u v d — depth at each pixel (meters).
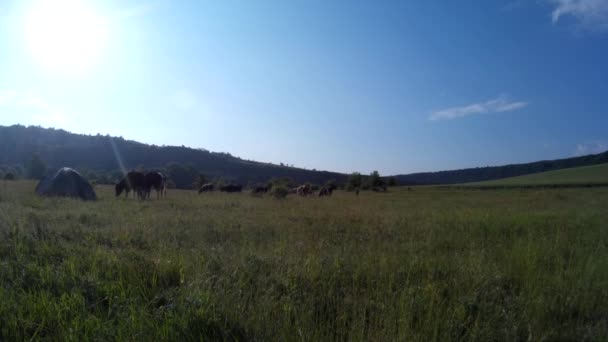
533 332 3.73
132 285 4.61
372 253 6.44
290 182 53.22
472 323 4.00
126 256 5.87
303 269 5.33
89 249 6.24
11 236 6.73
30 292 4.20
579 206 20.83
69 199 15.84
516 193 46.94
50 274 4.85
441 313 4.09
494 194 45.28
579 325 3.95
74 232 7.72
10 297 4.14
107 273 4.95
